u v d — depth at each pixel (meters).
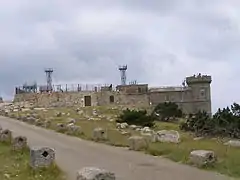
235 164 15.65
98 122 45.53
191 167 15.99
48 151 15.48
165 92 91.31
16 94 91.38
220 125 36.03
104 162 17.80
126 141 24.72
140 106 83.50
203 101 94.31
